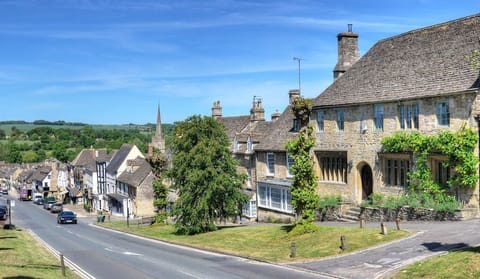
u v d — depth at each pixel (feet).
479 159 95.66
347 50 146.20
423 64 113.39
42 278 68.95
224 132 139.85
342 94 131.23
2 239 121.60
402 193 111.04
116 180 274.98
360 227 98.02
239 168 184.55
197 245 112.37
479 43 102.12
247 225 144.66
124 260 96.43
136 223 192.13
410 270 64.39
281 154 157.38
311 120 140.77
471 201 96.63
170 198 206.18
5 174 573.33
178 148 139.13
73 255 105.60
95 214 276.21
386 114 114.93
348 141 126.82
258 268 80.59
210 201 133.39
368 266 70.90
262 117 194.90
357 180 125.08
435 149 101.96
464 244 72.79
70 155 568.41
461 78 99.14
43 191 406.62
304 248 89.76
